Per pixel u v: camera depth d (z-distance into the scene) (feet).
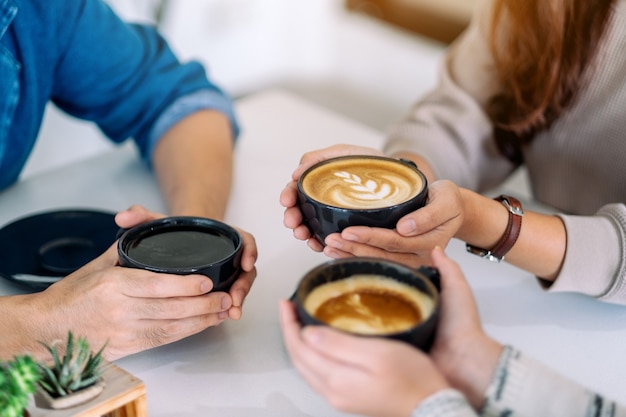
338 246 2.68
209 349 2.95
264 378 2.81
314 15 10.56
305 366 2.06
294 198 2.87
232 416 2.63
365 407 2.00
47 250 3.47
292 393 2.74
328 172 2.92
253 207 3.91
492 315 3.17
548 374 2.22
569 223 3.30
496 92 4.26
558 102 4.01
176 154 4.06
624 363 2.93
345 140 4.67
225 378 2.81
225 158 4.07
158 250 2.92
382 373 1.95
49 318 2.80
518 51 3.97
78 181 4.21
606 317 3.19
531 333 3.07
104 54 4.23
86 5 4.14
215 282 2.79
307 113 5.01
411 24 9.63
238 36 9.91
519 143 4.33
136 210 3.16
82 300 2.78
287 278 3.37
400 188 2.81
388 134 4.43
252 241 2.99
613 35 3.80
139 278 2.71
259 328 3.07
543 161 4.33
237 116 4.87
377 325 2.08
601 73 3.88
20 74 3.93
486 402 2.19
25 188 4.14
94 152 8.70
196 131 4.17
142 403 2.43
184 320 2.80
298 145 4.58
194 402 2.69
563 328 3.11
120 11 8.45
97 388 2.35
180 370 2.85
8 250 3.44
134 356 2.92
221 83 10.05
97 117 4.44
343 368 1.98
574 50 3.85
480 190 4.44
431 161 4.09
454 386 2.22
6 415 2.15
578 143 4.12
